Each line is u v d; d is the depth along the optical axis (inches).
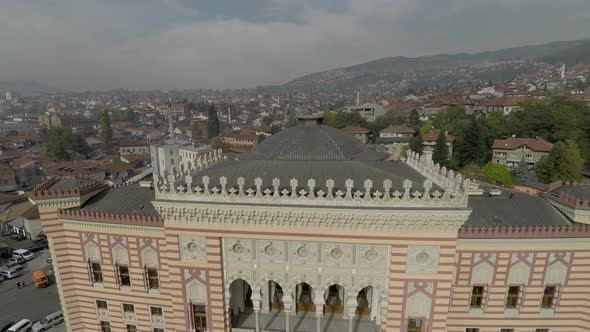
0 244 3186.5
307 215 1120.8
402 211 1062.4
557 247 1283.2
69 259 1520.7
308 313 1428.4
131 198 1614.2
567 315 1347.2
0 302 2380.7
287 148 1391.5
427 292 1144.2
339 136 1499.8
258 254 1214.9
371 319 1385.3
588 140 4692.4
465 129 4970.5
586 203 1301.7
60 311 2080.5
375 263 1170.6
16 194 4431.6
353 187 1176.8
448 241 1095.0
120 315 1546.5
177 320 1311.5
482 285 1339.8
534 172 4060.0
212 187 1224.8
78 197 1517.0
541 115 4884.4
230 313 1375.5
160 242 1406.3
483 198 1531.7
